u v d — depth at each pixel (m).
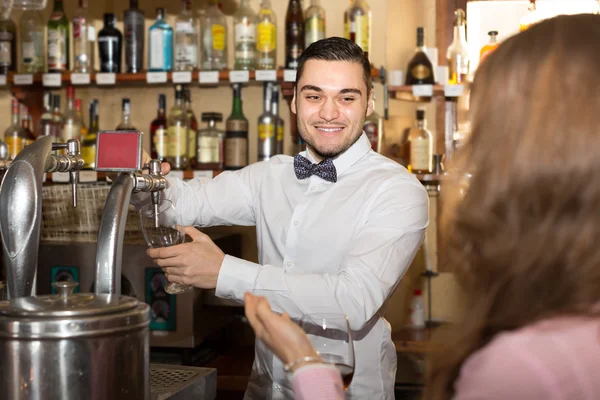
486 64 0.80
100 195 2.68
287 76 2.88
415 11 3.27
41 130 3.14
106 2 3.34
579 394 0.67
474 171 0.79
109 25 3.07
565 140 0.72
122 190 1.23
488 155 0.77
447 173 0.84
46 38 3.40
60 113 3.18
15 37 3.22
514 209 0.75
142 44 3.11
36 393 0.97
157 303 2.61
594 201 0.71
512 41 0.79
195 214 1.92
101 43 3.05
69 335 0.97
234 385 2.64
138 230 2.61
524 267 0.73
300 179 1.83
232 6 3.26
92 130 3.07
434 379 0.78
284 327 0.91
